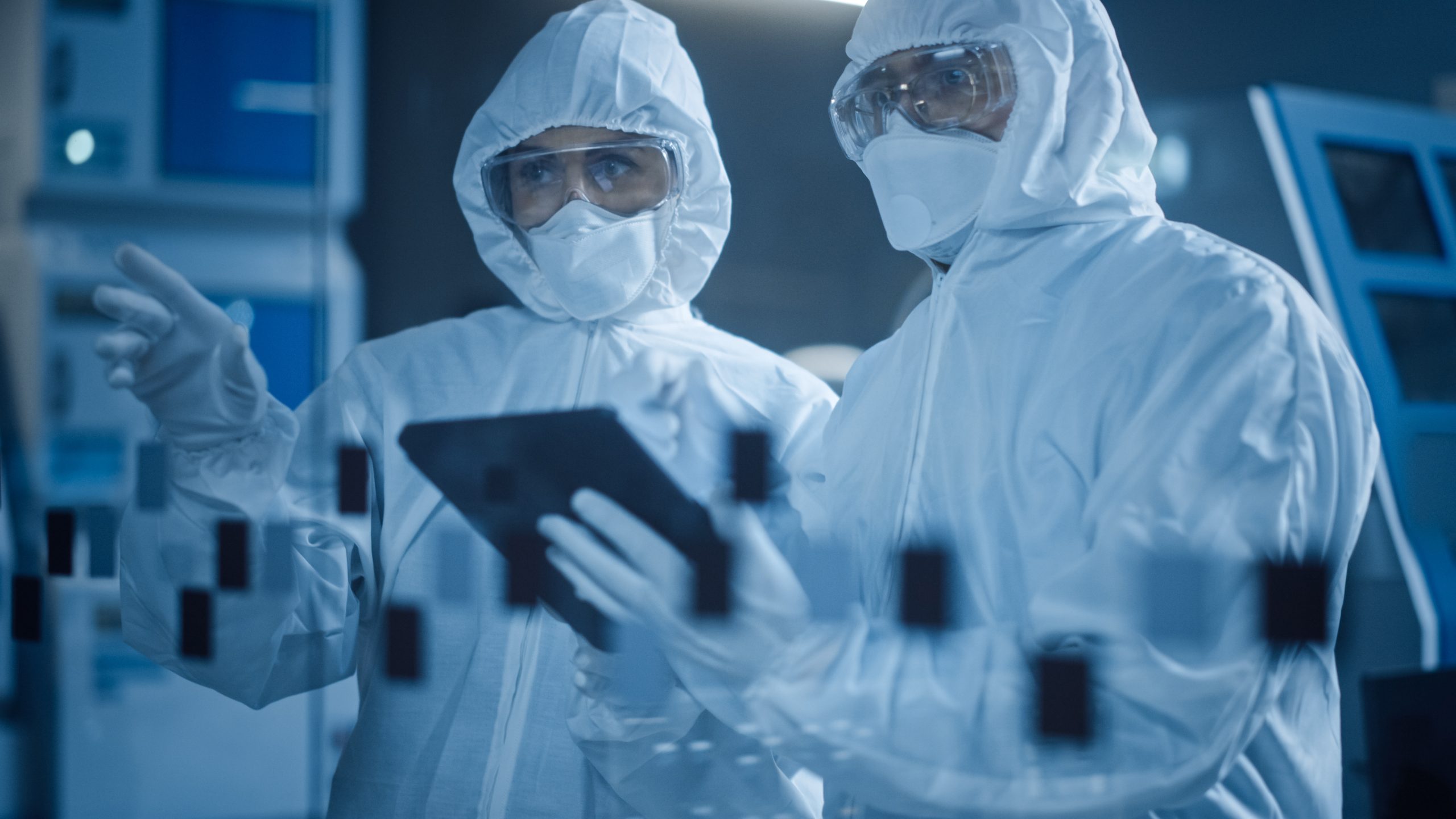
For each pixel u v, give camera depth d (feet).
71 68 4.58
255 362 3.25
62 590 4.69
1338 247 3.80
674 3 4.55
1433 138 4.00
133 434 4.44
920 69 2.88
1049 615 2.24
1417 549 3.55
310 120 4.84
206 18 4.69
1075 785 2.18
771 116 4.63
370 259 4.94
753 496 2.45
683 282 3.84
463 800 3.20
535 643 3.29
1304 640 2.15
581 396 3.55
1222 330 2.28
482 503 2.58
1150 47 4.18
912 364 3.01
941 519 2.70
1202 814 2.41
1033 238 2.85
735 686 2.38
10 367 4.44
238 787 5.08
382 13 4.97
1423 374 3.81
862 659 2.36
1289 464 2.18
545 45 3.57
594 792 3.13
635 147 3.50
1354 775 3.26
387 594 3.42
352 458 3.42
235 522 3.23
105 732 4.91
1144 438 2.26
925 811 2.30
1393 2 3.93
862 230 4.69
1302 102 3.96
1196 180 4.12
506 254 3.80
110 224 4.62
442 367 3.75
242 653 3.39
